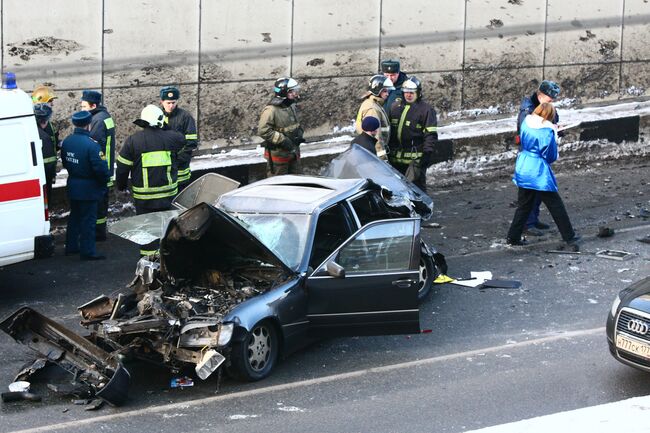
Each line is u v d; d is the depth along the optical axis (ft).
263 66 69.51
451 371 37.68
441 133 72.95
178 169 57.11
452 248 55.47
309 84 71.61
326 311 38.58
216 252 38.96
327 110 72.74
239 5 67.77
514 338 41.45
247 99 69.41
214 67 67.72
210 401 34.71
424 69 76.07
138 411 33.83
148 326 34.76
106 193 57.36
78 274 51.26
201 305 36.65
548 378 36.78
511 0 78.54
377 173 48.39
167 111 56.80
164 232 36.35
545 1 80.02
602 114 79.77
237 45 68.23
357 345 40.88
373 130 54.13
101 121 56.24
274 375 37.35
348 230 40.78
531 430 29.53
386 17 73.56
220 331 34.71
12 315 36.58
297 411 33.78
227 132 69.21
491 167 73.51
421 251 45.98
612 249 54.65
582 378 36.70
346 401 34.71
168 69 66.03
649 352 34.42
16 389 35.09
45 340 36.88
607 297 46.91
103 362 35.17
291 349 37.93
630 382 36.27
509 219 61.52
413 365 38.37
